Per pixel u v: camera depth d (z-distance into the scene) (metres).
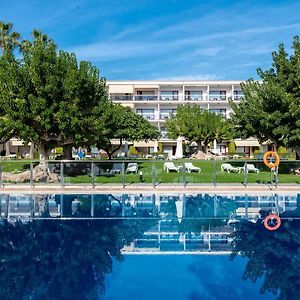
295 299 6.55
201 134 46.03
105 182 18.70
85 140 22.20
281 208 15.22
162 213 14.41
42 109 20.09
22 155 55.22
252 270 8.00
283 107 23.72
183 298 6.55
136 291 6.93
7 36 41.47
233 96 69.19
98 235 11.29
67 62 21.81
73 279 7.65
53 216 13.91
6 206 15.52
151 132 47.97
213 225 12.55
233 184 18.62
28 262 8.75
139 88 71.19
